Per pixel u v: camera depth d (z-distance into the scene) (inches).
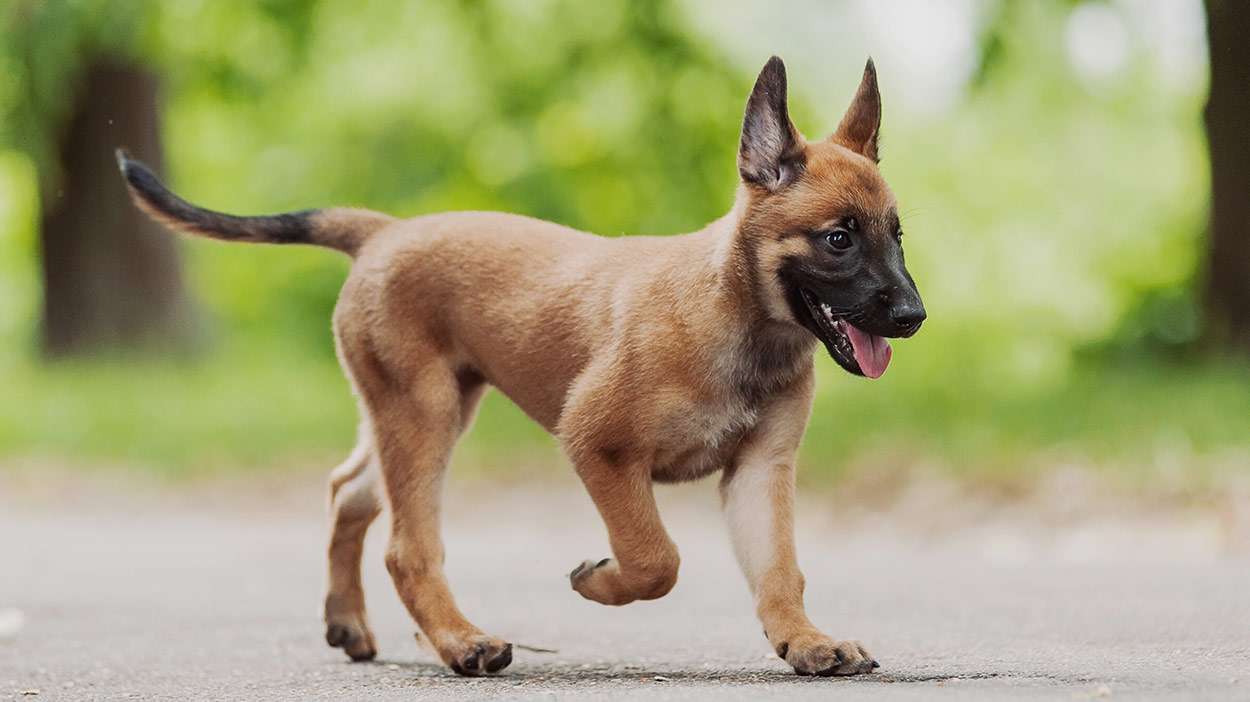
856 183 230.2
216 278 1323.8
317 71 865.5
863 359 227.8
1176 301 800.3
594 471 233.1
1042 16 658.8
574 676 226.5
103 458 662.5
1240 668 207.3
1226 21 645.3
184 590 357.1
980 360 832.9
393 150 1090.7
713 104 784.9
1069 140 1075.3
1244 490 437.1
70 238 872.3
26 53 699.4
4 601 335.0
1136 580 326.0
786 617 225.3
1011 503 471.2
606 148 922.1
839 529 482.3
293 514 562.6
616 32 779.4
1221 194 650.8
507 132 958.4
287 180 1198.3
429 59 959.0
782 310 232.1
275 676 233.9
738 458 240.7
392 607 332.2
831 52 1079.0
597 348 237.9
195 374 843.4
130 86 859.4
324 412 733.9
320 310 1334.9
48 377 808.3
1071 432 538.6
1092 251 1010.7
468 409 267.0
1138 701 177.5
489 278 251.9
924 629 267.9
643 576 231.5
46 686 225.3
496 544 469.7
